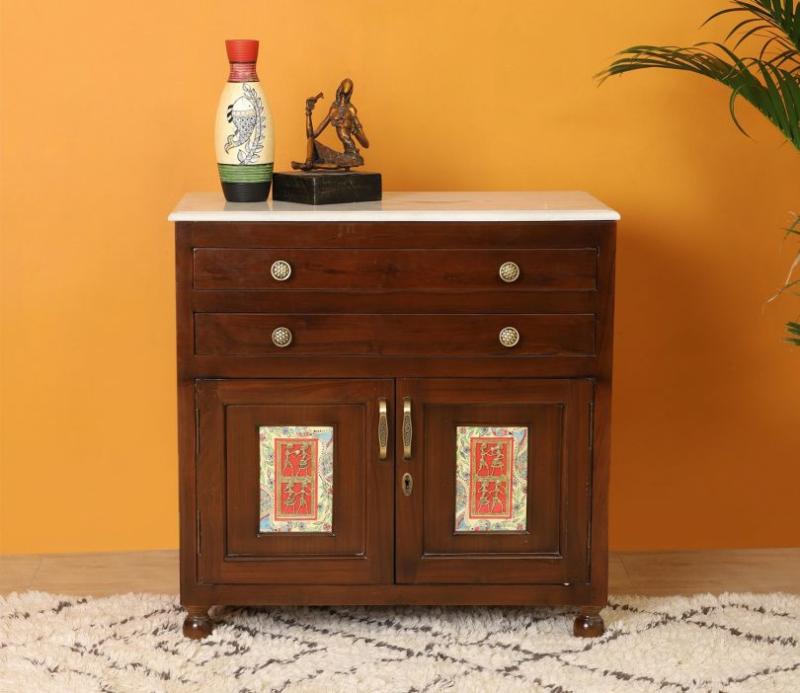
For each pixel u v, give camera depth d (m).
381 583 2.52
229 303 2.43
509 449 2.49
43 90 2.87
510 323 2.44
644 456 3.10
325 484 2.50
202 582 2.51
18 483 3.02
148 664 2.41
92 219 2.93
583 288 2.44
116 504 3.04
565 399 2.47
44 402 2.99
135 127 2.90
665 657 2.45
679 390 3.08
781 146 2.98
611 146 2.97
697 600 2.75
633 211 3.00
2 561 2.99
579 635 2.55
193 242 2.40
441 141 2.95
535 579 2.53
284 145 2.94
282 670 2.39
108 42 2.86
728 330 3.06
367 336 2.44
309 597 2.52
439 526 2.51
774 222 3.01
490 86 2.93
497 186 2.97
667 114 2.96
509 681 2.34
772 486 3.12
